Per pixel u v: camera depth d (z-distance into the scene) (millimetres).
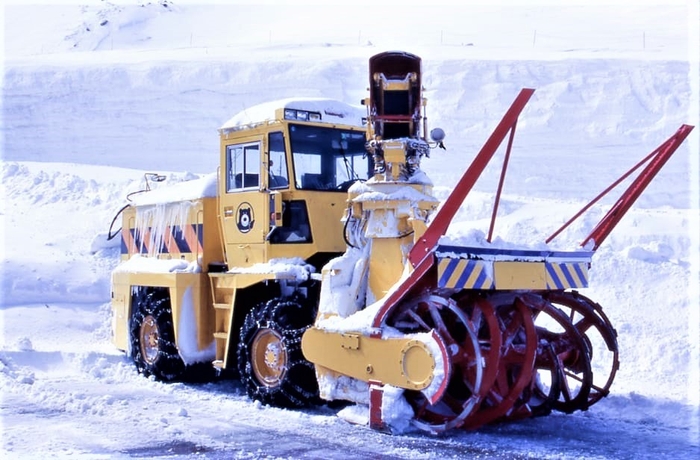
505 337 7387
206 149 35375
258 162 9086
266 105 9172
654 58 42969
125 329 11164
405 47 52812
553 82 39219
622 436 7223
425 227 7270
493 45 53594
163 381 10234
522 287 7340
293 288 8789
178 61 47469
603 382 9539
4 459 6371
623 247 14109
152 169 31422
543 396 8086
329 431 7309
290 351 8094
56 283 14266
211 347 9844
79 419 7871
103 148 35875
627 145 32688
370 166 9383
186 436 7164
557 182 28375
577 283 7898
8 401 8719
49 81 45438
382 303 7266
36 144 36750
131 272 10906
